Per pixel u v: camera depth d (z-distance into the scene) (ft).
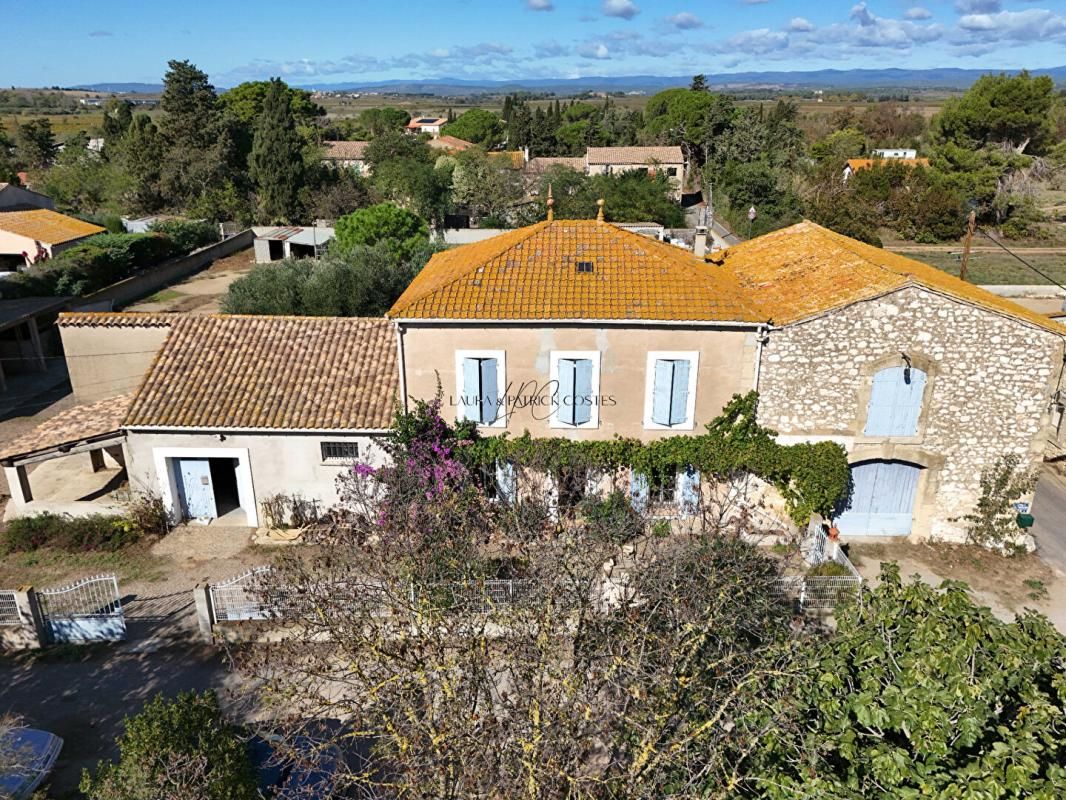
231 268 170.40
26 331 114.32
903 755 22.39
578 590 32.07
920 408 57.67
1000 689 24.26
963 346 55.98
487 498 56.70
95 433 61.62
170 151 218.79
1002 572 58.80
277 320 70.74
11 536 61.11
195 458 62.90
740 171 198.90
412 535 38.86
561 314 55.62
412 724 29.40
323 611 33.83
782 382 57.26
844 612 29.07
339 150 275.80
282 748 32.17
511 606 34.32
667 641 30.55
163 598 55.16
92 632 50.78
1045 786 20.81
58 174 230.07
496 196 205.46
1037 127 208.95
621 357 57.21
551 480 59.00
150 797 30.78
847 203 188.75
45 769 39.32
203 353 66.85
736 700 29.27
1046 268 166.91
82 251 144.05
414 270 112.78
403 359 58.08
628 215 184.14
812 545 56.95
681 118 330.13
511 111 420.77
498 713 32.71
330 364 66.13
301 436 61.11
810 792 23.30
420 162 216.95
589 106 497.87
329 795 30.04
